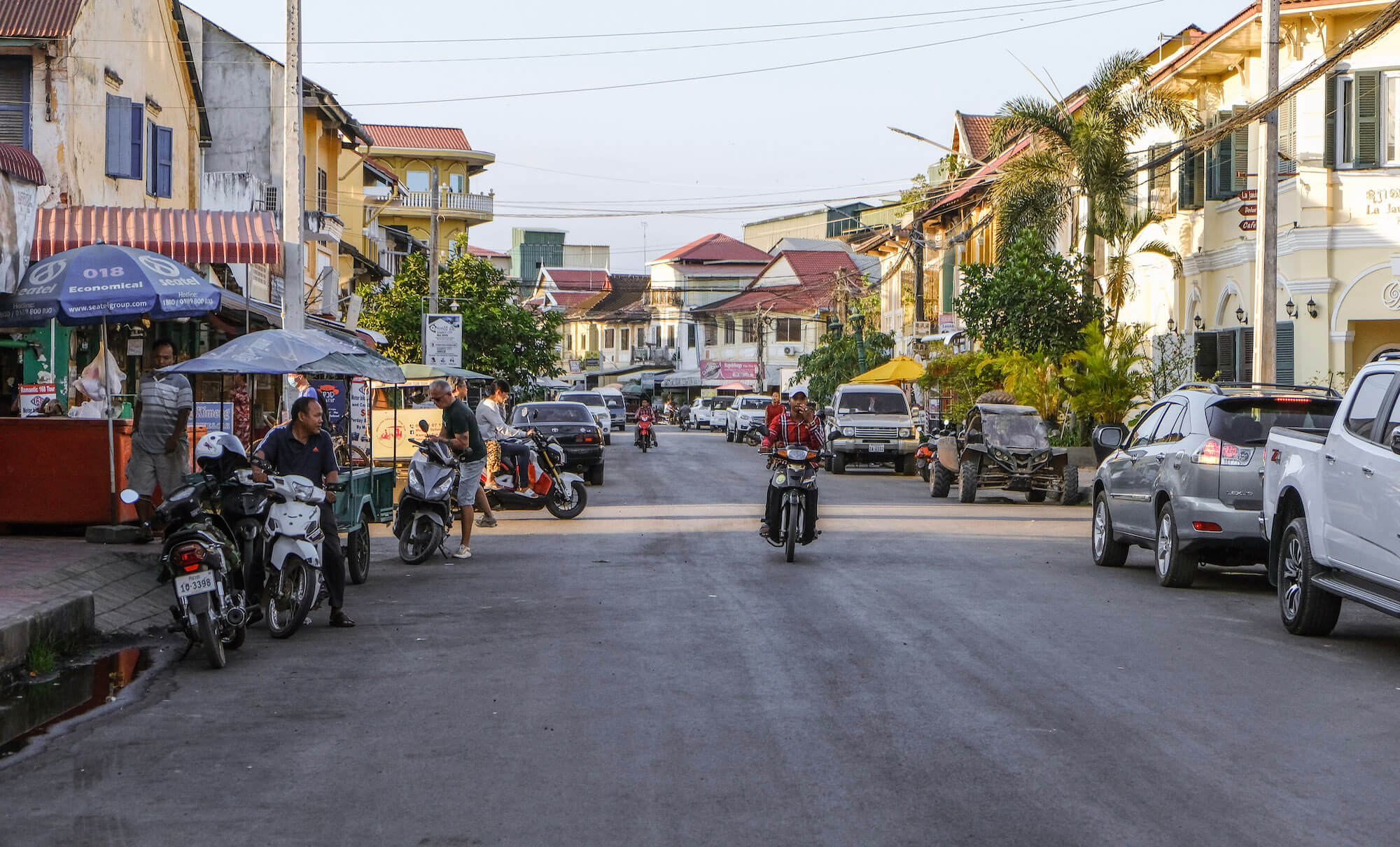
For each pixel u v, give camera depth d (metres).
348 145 41.56
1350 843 5.21
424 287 43.75
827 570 13.66
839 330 60.25
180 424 13.57
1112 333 28.69
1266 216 19.20
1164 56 33.34
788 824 5.45
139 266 13.48
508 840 5.28
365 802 5.79
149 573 12.15
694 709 7.50
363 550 13.02
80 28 20.83
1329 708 7.57
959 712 7.40
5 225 13.09
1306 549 10.04
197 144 26.70
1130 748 6.65
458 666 8.79
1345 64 24.20
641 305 99.94
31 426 13.77
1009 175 30.22
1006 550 15.68
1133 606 11.47
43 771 6.31
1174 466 12.52
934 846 5.18
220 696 7.96
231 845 5.23
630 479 29.52
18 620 8.69
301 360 12.48
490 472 19.53
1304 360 24.66
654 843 5.23
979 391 31.97
